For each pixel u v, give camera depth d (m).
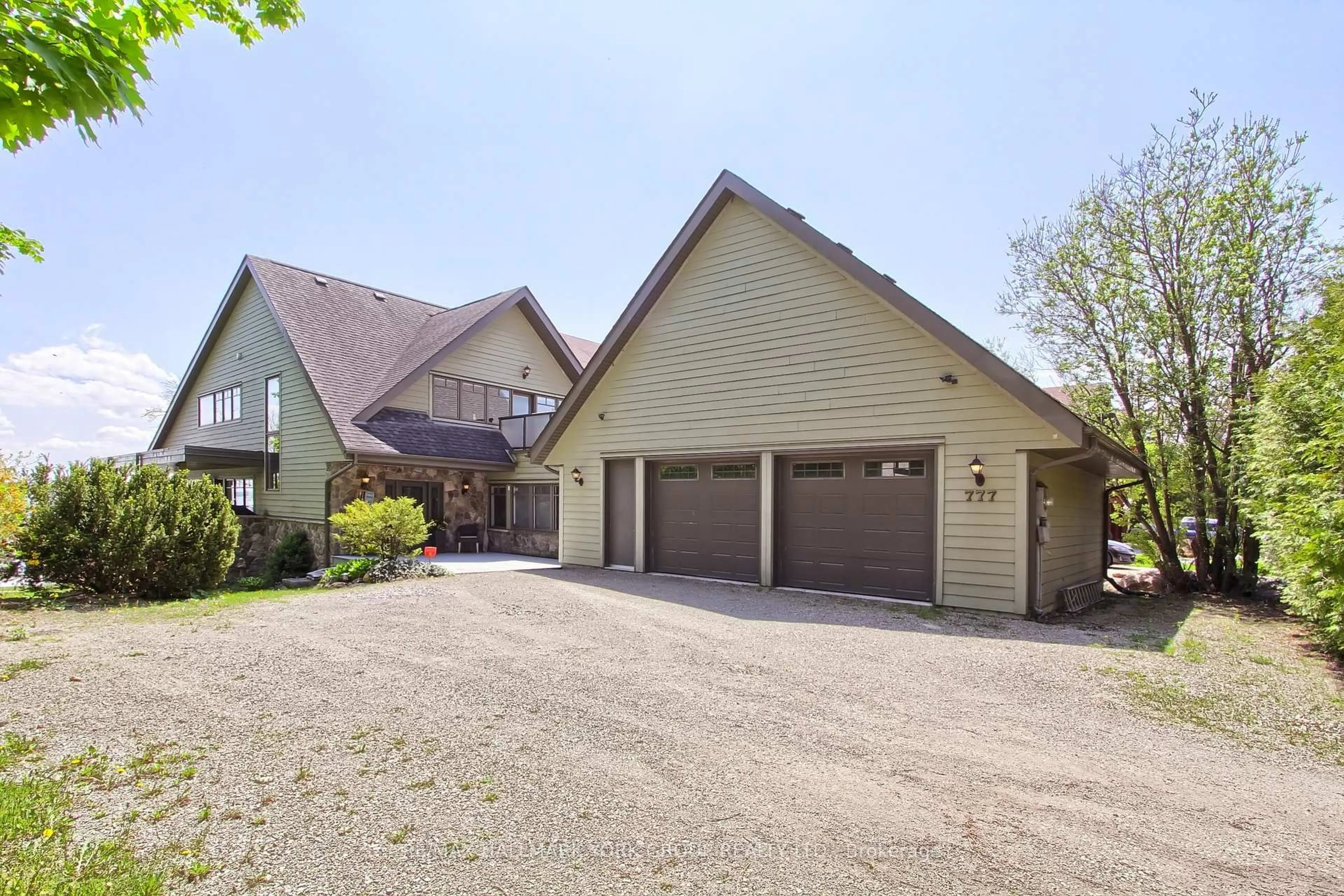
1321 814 3.21
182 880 2.48
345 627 7.05
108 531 9.83
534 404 19.50
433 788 3.30
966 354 8.16
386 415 15.32
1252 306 11.74
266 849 2.71
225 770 3.48
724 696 4.84
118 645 6.17
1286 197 11.47
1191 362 12.02
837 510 9.65
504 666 5.56
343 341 16.72
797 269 9.97
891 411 8.99
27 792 3.15
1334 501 6.31
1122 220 12.62
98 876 2.48
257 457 17.02
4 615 7.86
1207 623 8.43
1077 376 13.32
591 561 12.84
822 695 4.91
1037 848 2.82
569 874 2.56
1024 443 7.96
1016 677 5.44
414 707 4.51
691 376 11.25
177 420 21.70
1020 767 3.69
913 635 6.95
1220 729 4.34
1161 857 2.77
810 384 9.77
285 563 14.59
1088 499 11.83
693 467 11.37
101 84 2.08
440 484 16.81
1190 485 11.97
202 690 4.85
